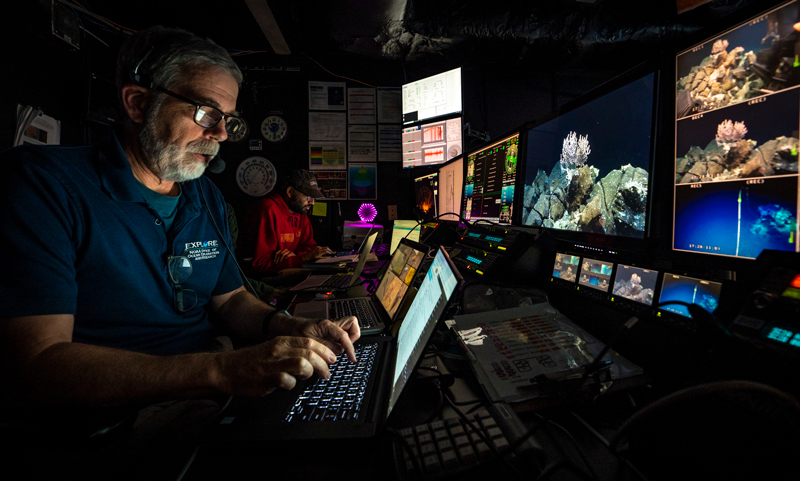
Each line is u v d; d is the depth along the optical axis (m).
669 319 0.63
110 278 0.83
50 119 2.15
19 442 0.57
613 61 3.34
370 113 3.62
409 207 3.67
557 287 0.97
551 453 0.50
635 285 0.72
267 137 3.53
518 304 0.96
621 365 0.63
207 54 0.84
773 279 0.45
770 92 0.50
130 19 2.88
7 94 1.86
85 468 0.61
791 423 0.35
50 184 0.73
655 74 0.73
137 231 0.88
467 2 2.79
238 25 3.03
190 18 2.91
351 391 0.65
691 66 0.63
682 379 0.49
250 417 0.57
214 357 0.60
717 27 0.57
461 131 3.06
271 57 3.51
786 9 0.47
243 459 0.50
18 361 0.59
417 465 0.44
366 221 3.65
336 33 2.97
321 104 3.58
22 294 0.62
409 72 3.62
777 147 0.49
